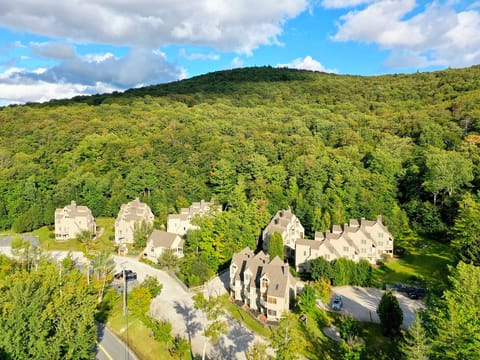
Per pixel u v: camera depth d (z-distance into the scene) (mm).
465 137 111625
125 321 52969
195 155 121875
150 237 81375
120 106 173125
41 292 38500
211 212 89375
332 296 61688
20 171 110312
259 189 102375
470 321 32344
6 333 34156
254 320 53094
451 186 89438
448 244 83000
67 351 37188
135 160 119562
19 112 156625
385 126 137375
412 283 66562
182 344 44500
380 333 49719
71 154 124938
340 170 102188
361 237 78188
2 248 85188
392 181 102750
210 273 68000
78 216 94500
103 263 66125
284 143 128500
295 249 74562
